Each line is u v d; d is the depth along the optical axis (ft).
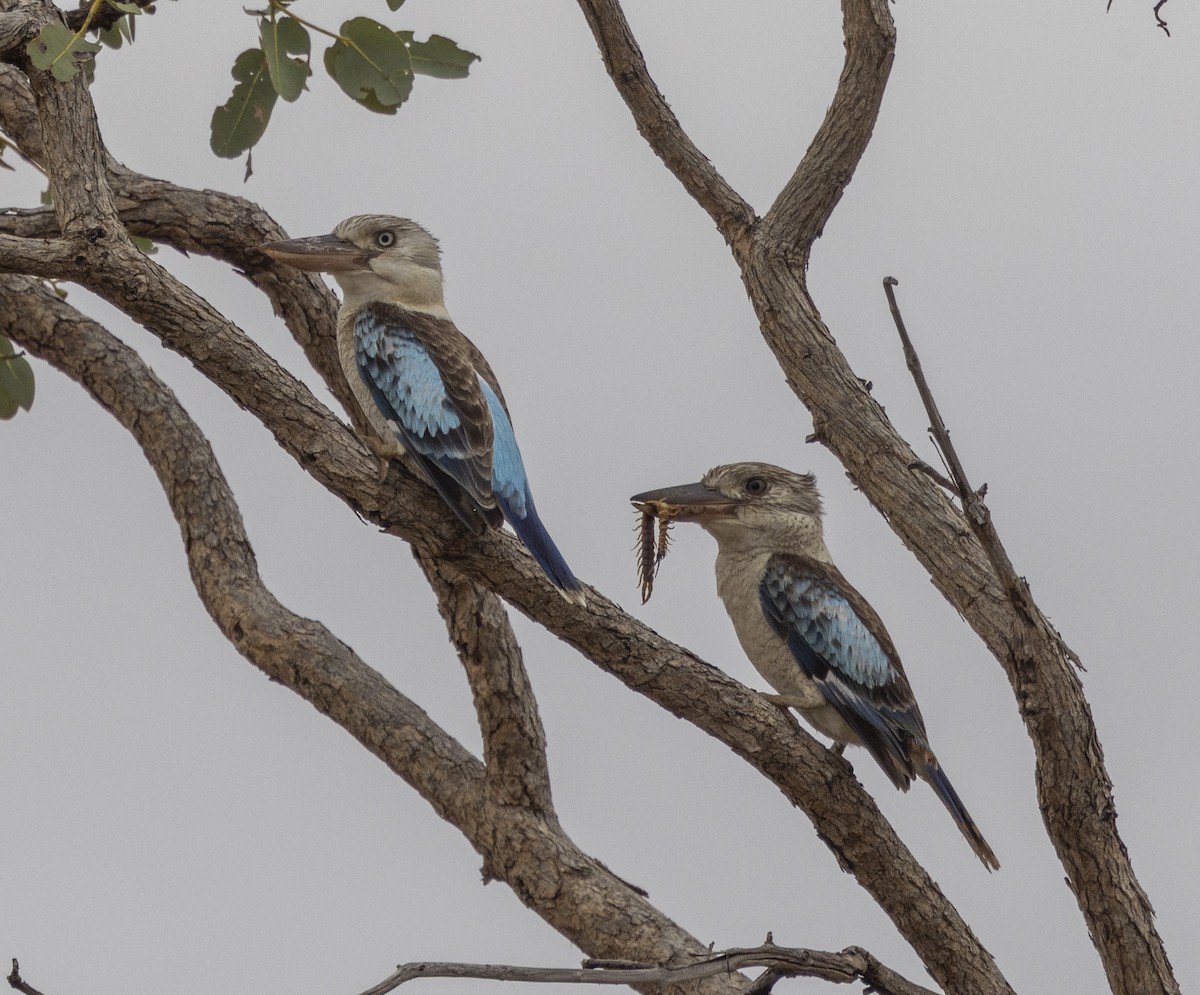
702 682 33.47
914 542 36.40
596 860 38.93
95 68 40.27
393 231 38.52
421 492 33.19
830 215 38.24
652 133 38.11
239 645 38.91
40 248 30.35
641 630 33.32
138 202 40.52
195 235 40.75
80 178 30.81
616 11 37.24
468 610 38.04
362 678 38.93
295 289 41.45
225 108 38.37
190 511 39.40
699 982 36.47
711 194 38.40
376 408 35.58
